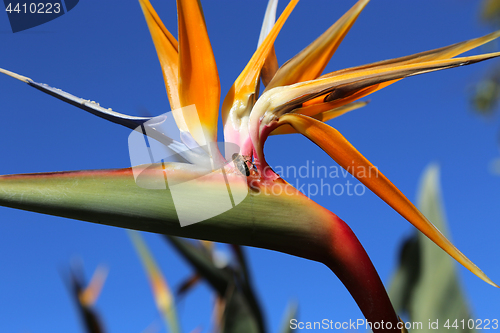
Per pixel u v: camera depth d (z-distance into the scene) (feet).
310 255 1.47
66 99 1.50
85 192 1.42
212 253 2.29
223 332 1.96
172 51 1.58
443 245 1.44
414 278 1.89
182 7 1.48
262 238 1.45
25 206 1.41
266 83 1.64
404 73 1.46
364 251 1.46
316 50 1.57
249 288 2.13
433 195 1.86
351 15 1.57
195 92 1.51
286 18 1.56
